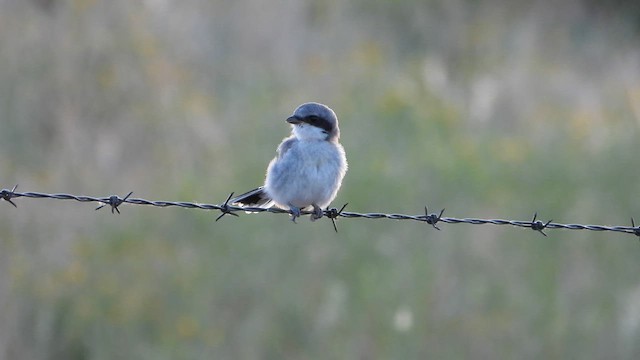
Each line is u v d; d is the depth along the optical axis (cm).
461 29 2320
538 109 1856
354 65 1900
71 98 1667
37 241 1308
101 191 1405
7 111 1616
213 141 1545
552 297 1268
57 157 1512
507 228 1362
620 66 2316
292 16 2034
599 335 1252
